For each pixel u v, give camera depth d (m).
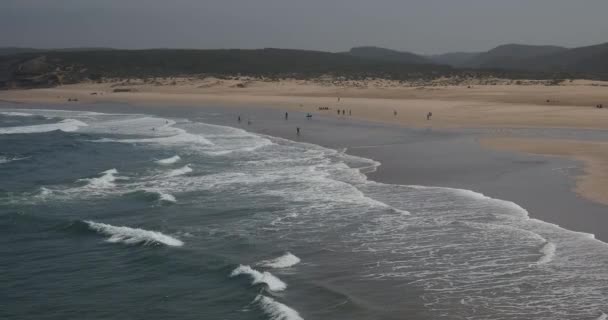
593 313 17.33
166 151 51.06
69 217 30.06
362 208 29.52
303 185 35.38
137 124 74.94
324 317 17.72
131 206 31.94
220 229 27.12
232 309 18.78
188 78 171.50
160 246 24.92
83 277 22.17
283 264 22.16
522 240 23.58
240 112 88.06
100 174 40.19
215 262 22.80
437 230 25.44
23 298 20.47
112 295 20.47
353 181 36.09
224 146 53.44
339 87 139.50
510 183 33.31
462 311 17.84
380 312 17.94
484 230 25.05
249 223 27.84
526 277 20.03
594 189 30.97
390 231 25.67
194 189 35.53
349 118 74.88
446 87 124.12
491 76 166.00
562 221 25.62
